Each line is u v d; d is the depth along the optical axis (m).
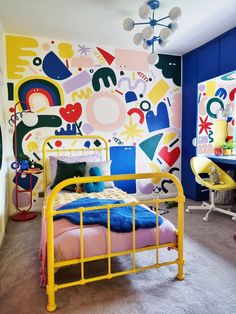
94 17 2.67
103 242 1.59
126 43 3.44
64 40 3.30
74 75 3.38
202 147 3.81
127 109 3.69
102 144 3.59
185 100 3.95
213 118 3.85
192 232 2.64
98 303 1.54
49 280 1.46
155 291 1.65
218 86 3.79
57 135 3.35
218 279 1.78
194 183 3.83
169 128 3.99
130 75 3.67
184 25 2.87
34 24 2.83
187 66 3.86
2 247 2.32
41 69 3.24
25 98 3.19
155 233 1.72
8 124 3.14
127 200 2.33
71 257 1.52
